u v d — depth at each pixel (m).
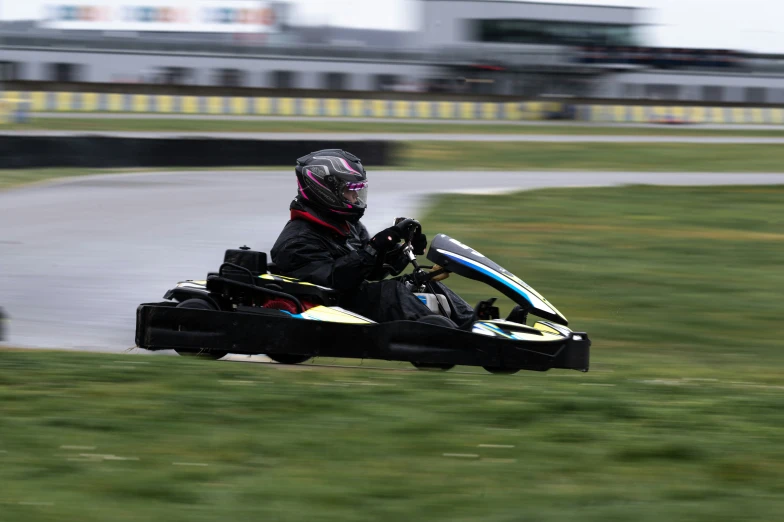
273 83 177.38
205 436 12.91
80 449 12.26
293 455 12.20
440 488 11.11
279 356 19.62
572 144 102.56
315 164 19.59
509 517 10.23
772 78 191.62
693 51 185.25
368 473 11.58
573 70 172.88
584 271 33.56
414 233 19.95
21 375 16.12
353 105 149.25
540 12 173.00
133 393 15.04
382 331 18.17
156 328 18.86
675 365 21.42
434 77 175.50
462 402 14.91
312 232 19.67
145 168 70.38
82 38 171.12
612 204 52.06
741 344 24.25
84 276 29.75
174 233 38.75
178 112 141.12
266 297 19.30
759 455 12.52
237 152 73.69
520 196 54.19
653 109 163.00
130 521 9.98
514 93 171.88
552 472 11.75
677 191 58.19
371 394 15.34
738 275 33.81
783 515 10.38
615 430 13.61
